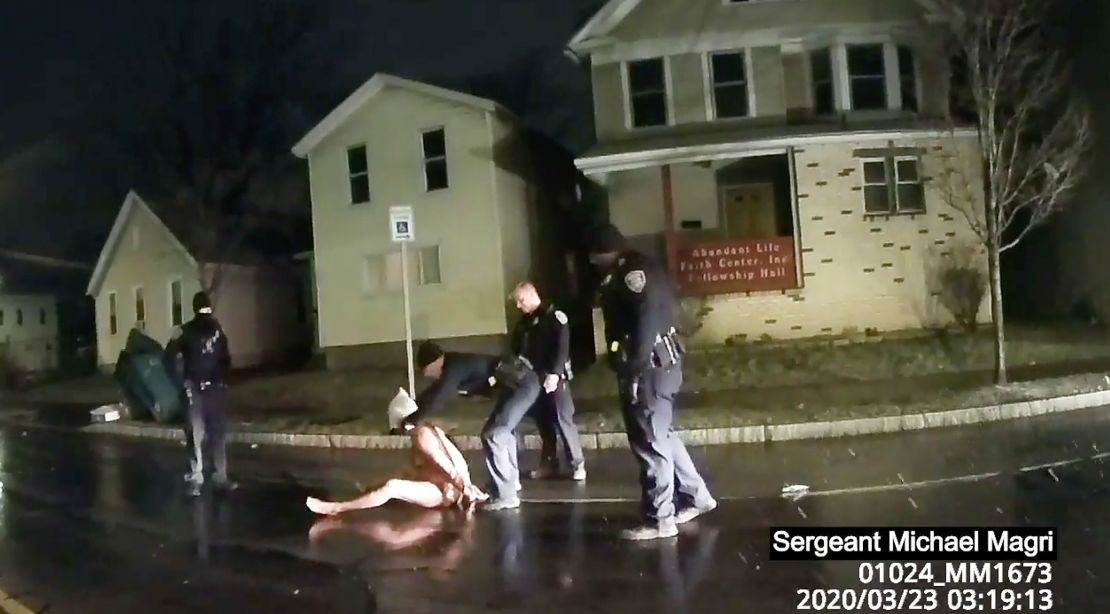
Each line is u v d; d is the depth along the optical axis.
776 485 9.59
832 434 12.38
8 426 21.45
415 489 9.41
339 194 24.09
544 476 10.73
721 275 19.89
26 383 38.09
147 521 9.81
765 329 19.81
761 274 19.89
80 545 8.95
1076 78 19.91
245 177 32.44
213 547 8.56
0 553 8.75
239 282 30.53
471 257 22.48
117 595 7.27
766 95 21.20
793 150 20.06
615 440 12.73
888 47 21.20
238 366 29.83
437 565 7.53
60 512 10.60
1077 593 6.12
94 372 39.25
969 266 19.92
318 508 9.52
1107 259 19.59
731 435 12.45
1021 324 20.08
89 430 18.97
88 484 12.39
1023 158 18.20
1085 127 17.55
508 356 9.29
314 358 27.80
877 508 8.41
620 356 7.68
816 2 21.16
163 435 17.02
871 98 21.28
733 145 19.95
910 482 9.34
